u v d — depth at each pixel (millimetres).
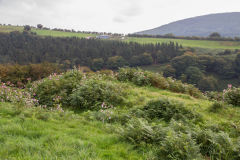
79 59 105188
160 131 4836
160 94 11320
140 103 8711
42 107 7590
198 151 4027
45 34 187125
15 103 7293
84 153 3607
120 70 15016
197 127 5645
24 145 3762
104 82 10172
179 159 3713
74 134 4809
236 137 5523
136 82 13609
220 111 8344
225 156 4078
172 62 95750
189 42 175750
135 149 4277
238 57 86125
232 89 10266
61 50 114188
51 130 4836
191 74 79562
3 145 3689
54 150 3688
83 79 10992
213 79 75875
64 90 9359
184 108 7484
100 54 117875
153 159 3740
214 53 131250
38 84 10227
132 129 4875
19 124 4949
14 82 14719
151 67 111562
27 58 101250
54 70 18219
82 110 8133
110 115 6695
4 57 97375
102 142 4402
